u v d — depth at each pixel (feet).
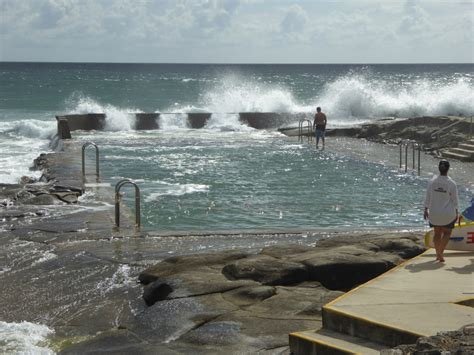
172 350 23.88
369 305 23.99
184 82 368.89
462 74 562.25
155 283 31.17
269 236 43.75
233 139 112.57
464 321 22.12
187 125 131.95
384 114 144.66
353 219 52.65
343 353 21.20
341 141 109.60
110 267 36.63
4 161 86.12
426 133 102.89
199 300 28.25
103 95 244.83
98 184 66.03
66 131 109.19
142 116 129.39
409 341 21.08
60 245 41.60
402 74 565.94
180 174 74.33
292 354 22.90
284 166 81.25
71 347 24.79
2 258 38.63
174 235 43.96
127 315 29.53
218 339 24.41
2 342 25.91
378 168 79.71
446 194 30.91
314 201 59.82
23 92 260.21
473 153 85.05
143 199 59.36
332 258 31.60
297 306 26.99
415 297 25.04
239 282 29.73
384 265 31.42
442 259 31.22
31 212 51.39
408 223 51.11
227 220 51.90
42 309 30.42
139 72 579.07
